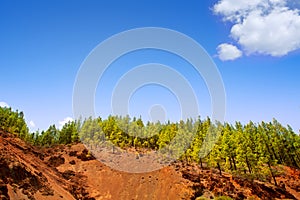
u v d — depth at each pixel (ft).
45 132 336.08
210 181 190.70
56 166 234.58
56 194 127.65
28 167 137.18
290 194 189.88
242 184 188.44
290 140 284.41
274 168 255.70
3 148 137.18
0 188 95.91
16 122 302.66
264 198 173.88
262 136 286.46
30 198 106.32
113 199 197.57
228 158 223.92
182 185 187.73
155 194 192.65
